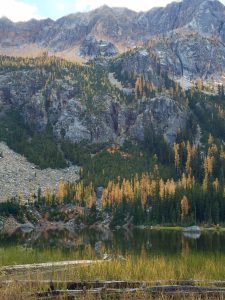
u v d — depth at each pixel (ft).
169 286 120.57
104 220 624.59
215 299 113.19
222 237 408.67
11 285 118.62
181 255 219.41
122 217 609.42
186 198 605.31
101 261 168.04
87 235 424.46
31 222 594.24
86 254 218.38
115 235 424.87
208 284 129.29
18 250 229.04
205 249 260.62
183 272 147.95
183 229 548.72
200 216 606.96
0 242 316.81
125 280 129.29
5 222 570.46
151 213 620.08
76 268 154.51
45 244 297.53
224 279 139.74
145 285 123.13
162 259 175.63
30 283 120.78
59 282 122.52
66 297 111.34
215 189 631.56
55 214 630.74
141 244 299.17
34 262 184.96
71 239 358.84
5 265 173.37
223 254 226.99
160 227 581.12
